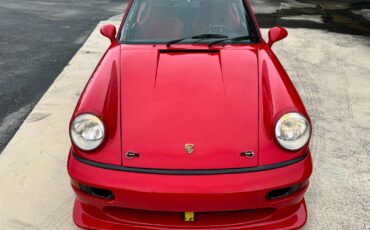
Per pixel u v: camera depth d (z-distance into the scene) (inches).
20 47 234.1
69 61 210.7
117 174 78.3
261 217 83.7
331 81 186.7
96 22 291.9
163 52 106.7
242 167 78.3
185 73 96.4
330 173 119.0
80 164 81.3
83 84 181.6
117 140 81.7
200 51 106.7
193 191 75.9
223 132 81.8
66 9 336.8
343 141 135.9
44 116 152.7
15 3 358.9
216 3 125.0
